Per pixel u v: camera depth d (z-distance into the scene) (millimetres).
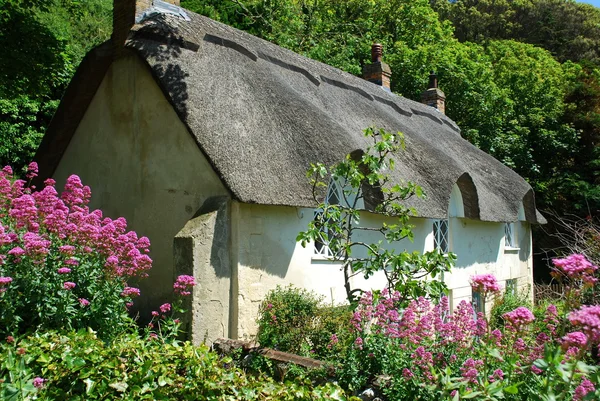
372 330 5332
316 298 7797
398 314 5621
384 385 4883
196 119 6902
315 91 10016
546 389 3340
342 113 9984
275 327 6555
